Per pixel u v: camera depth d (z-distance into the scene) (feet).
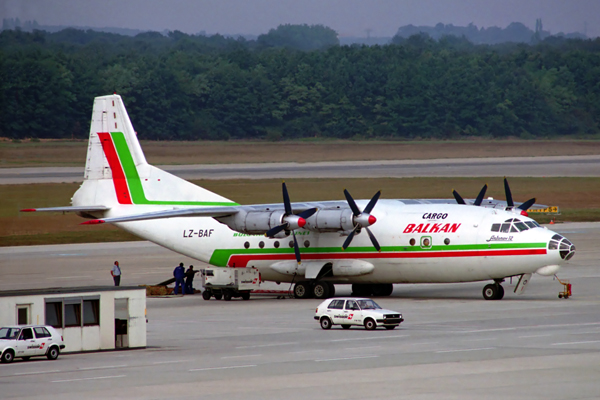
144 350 166.20
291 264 266.57
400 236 250.57
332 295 268.00
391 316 185.98
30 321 162.81
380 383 123.95
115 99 289.33
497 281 245.86
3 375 135.95
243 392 119.03
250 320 214.28
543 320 197.88
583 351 150.92
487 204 284.61
